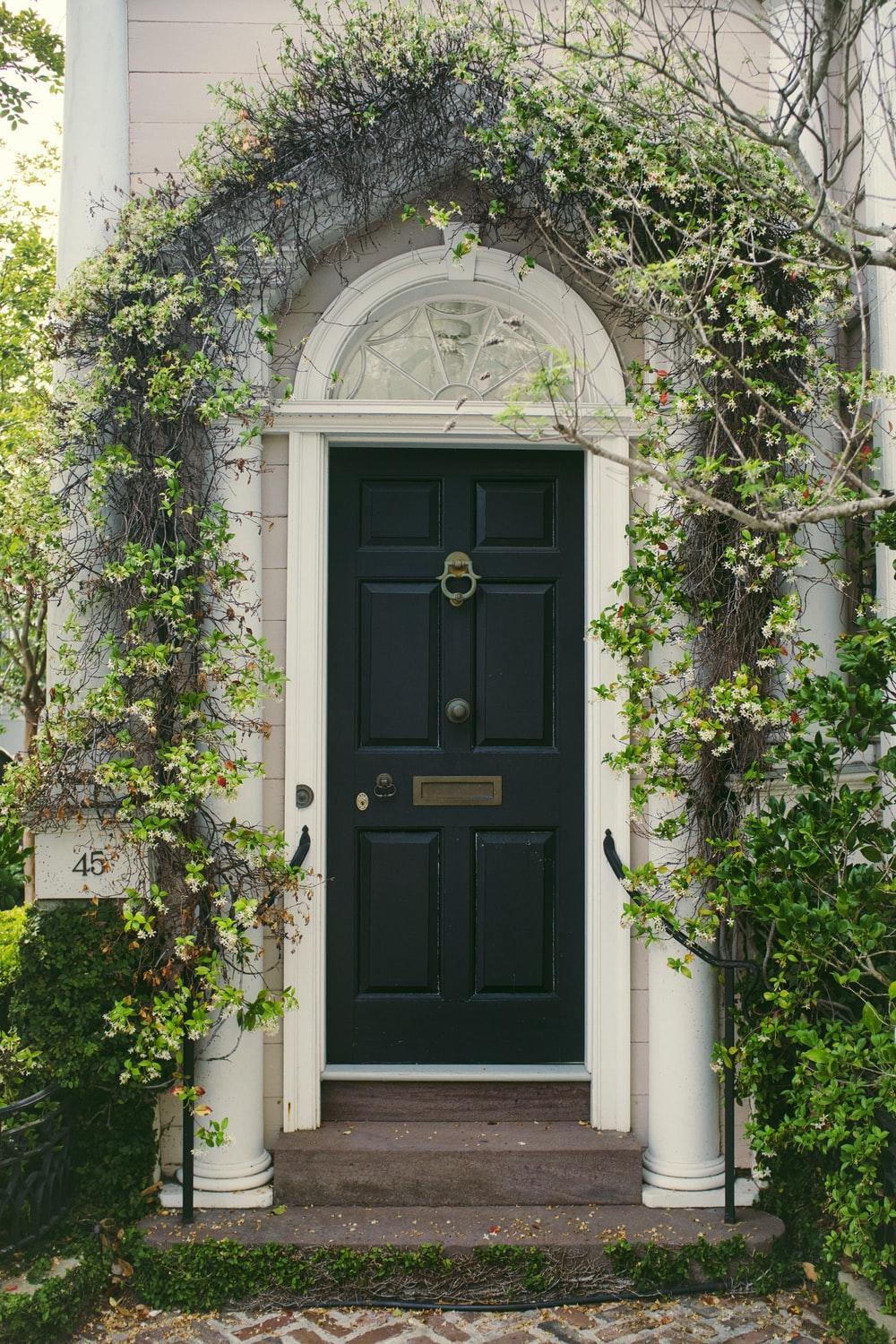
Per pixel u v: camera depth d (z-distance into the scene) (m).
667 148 3.52
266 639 3.62
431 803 3.93
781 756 3.19
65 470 3.60
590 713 3.84
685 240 3.43
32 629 4.98
